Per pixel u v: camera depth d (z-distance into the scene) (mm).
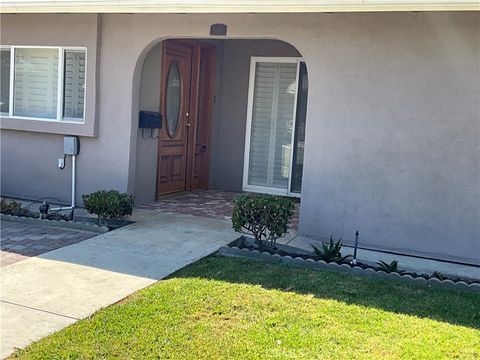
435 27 5992
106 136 7820
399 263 5953
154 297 4453
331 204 6594
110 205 6773
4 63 8359
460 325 4168
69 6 6832
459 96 5984
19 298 4387
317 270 5410
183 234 6605
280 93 9750
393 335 3912
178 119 9180
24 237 6234
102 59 7691
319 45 6465
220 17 6961
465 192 6055
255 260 5660
